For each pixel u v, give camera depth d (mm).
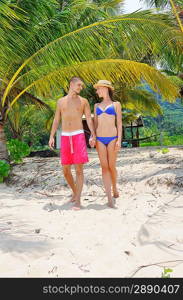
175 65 10531
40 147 35469
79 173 5246
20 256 3160
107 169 5301
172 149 12461
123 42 8461
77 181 5254
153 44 8898
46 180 7410
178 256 3082
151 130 39781
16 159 10406
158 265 2900
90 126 5305
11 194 6656
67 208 5262
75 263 2959
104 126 5215
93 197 5949
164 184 6043
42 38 8633
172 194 5516
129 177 6910
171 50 9586
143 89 22438
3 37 7656
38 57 8508
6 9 6910
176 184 5914
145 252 3189
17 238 3725
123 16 7875
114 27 7871
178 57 9891
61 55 8258
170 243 3371
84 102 5289
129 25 7922
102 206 5258
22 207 5410
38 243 3523
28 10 8617
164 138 37375
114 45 8820
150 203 5133
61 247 3389
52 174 7824
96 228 4066
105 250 3266
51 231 4031
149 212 4660
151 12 7867
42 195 6434
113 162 5297
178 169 6812
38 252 3262
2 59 8312
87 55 8484
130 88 19922
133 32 8047
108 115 5227
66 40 8219
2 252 3262
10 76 9492
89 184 6840
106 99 5320
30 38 8602
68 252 3215
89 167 8719
